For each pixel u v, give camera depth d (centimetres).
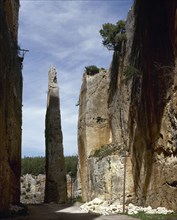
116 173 3369
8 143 2622
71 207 3484
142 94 2812
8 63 2548
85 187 4422
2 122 2211
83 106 4812
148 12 2609
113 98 4200
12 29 3086
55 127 5506
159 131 2452
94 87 4641
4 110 2300
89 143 4469
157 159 2503
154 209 2442
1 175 2212
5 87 2358
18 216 2345
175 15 2141
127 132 3434
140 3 2770
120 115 3800
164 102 2370
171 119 2267
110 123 4356
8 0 2975
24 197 6731
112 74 4241
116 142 3938
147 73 2667
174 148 2247
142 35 2761
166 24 2359
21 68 3497
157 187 2494
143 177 2828
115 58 4078
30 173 7050
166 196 2338
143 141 2833
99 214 2533
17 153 3136
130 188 3244
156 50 2484
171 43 2266
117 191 3306
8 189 2477
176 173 2216
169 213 2162
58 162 5366
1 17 2262
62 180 5312
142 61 2784
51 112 5569
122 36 3647
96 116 4553
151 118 2614
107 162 3525
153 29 2533
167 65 2338
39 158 7325
